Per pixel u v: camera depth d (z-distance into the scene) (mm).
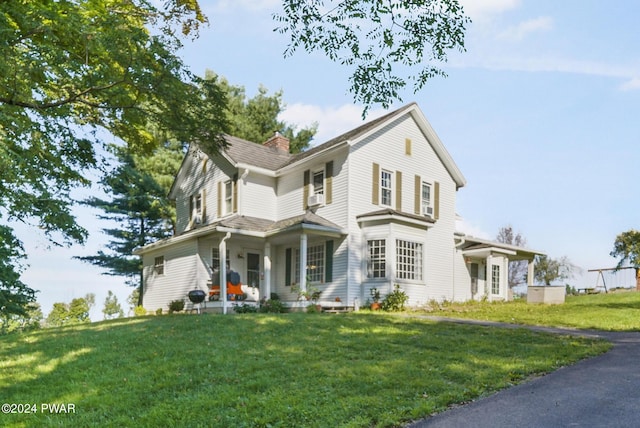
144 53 10445
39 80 10102
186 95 11422
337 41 8680
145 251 22906
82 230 11867
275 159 22344
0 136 8938
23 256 18312
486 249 20922
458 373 6660
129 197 27312
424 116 20500
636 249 25000
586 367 6898
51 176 11172
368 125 20062
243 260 20188
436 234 20609
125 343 9445
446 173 21750
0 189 9359
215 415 5395
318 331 10133
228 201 21000
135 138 12617
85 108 11508
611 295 20156
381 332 10062
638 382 5891
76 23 9359
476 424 4750
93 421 5512
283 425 5039
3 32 8523
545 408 5082
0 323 25609
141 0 11273
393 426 4898
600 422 4574
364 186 18312
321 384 6293
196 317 12789
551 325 11938
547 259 37125
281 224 18453
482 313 15102
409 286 17797
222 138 13125
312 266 19016
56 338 10898
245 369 7168
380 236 17547
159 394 6262
